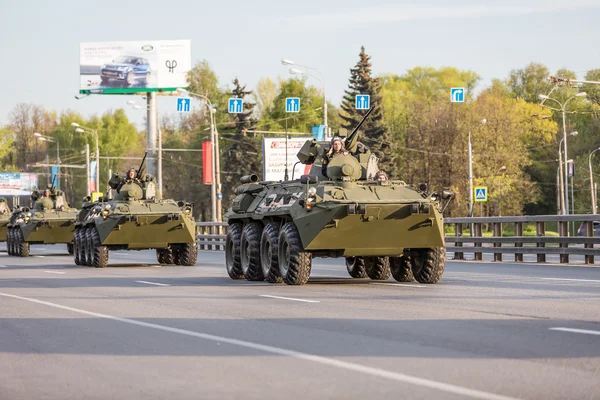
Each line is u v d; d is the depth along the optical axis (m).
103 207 66.69
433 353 21.11
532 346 21.80
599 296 34.66
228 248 50.22
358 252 42.50
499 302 32.47
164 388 17.97
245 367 19.97
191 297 37.44
